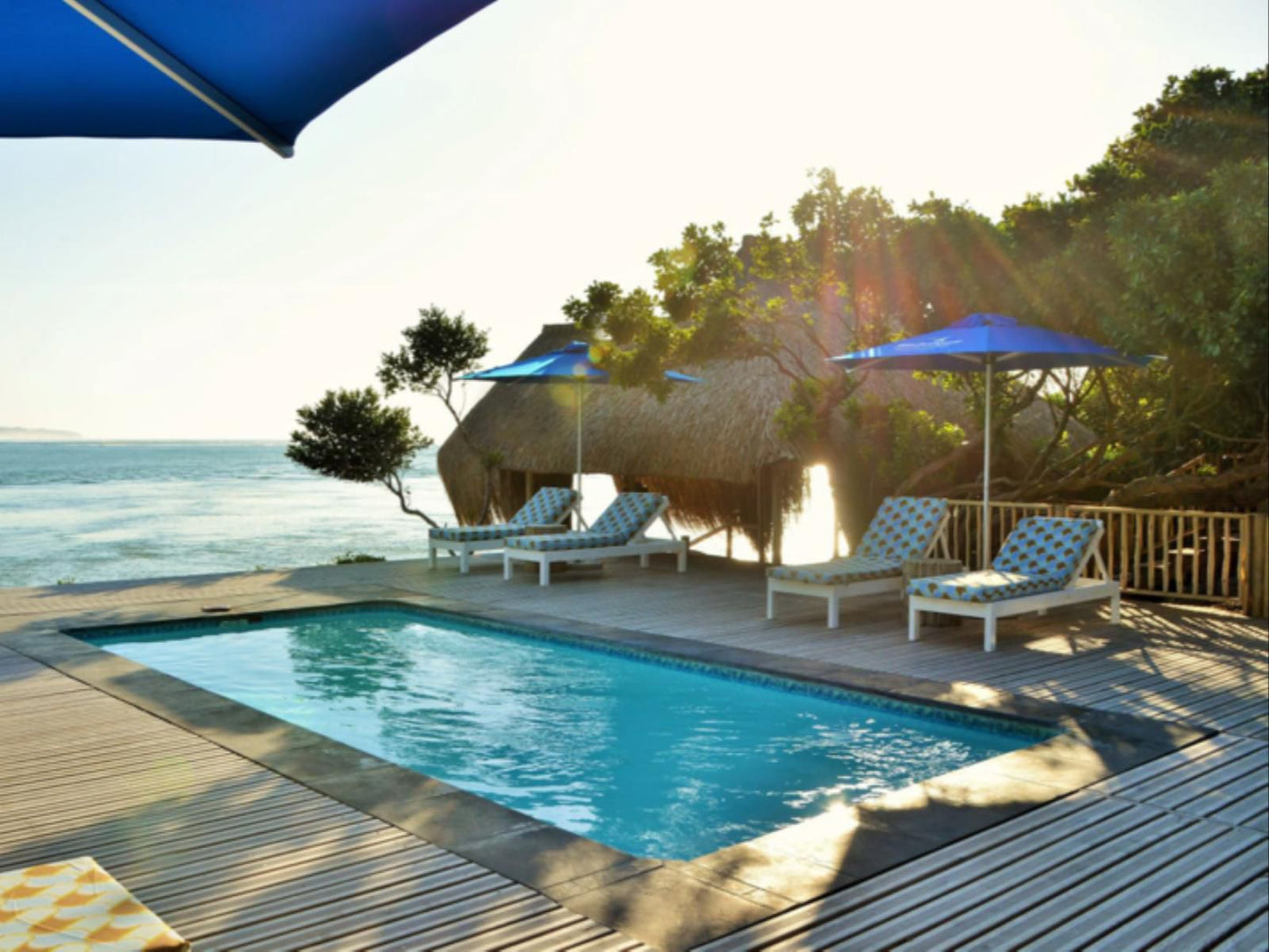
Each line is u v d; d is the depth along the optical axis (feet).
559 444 55.06
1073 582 30.19
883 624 31.42
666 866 13.04
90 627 30.27
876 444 47.65
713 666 26.25
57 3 6.19
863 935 11.16
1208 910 11.92
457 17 6.28
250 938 10.87
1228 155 40.65
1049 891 12.37
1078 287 39.60
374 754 19.65
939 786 16.35
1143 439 41.70
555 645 30.19
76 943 7.01
